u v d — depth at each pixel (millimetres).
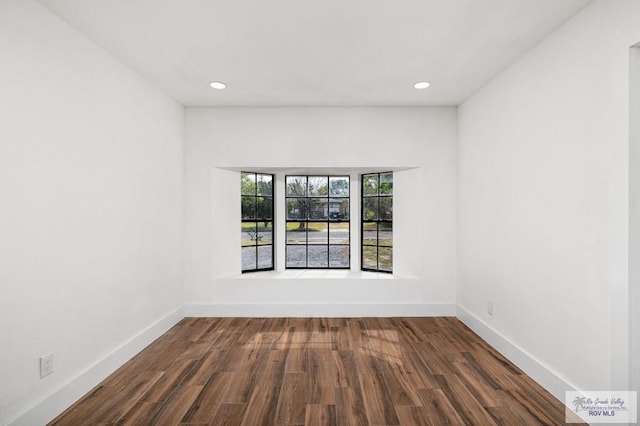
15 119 1947
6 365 1894
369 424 2121
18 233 1963
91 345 2570
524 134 2846
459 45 2697
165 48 2738
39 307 2104
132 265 3127
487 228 3477
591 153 2137
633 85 1872
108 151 2783
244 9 2211
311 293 4344
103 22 2348
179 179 4094
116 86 2895
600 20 2057
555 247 2473
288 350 3250
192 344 3395
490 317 3414
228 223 4469
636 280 1890
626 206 1893
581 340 2223
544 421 2148
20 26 1978
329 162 4262
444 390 2520
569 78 2322
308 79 3375
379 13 2262
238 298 4312
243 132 4250
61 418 2182
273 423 2133
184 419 2176
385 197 4789
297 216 5070
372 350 3250
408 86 3568
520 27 2430
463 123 4047
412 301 4320
